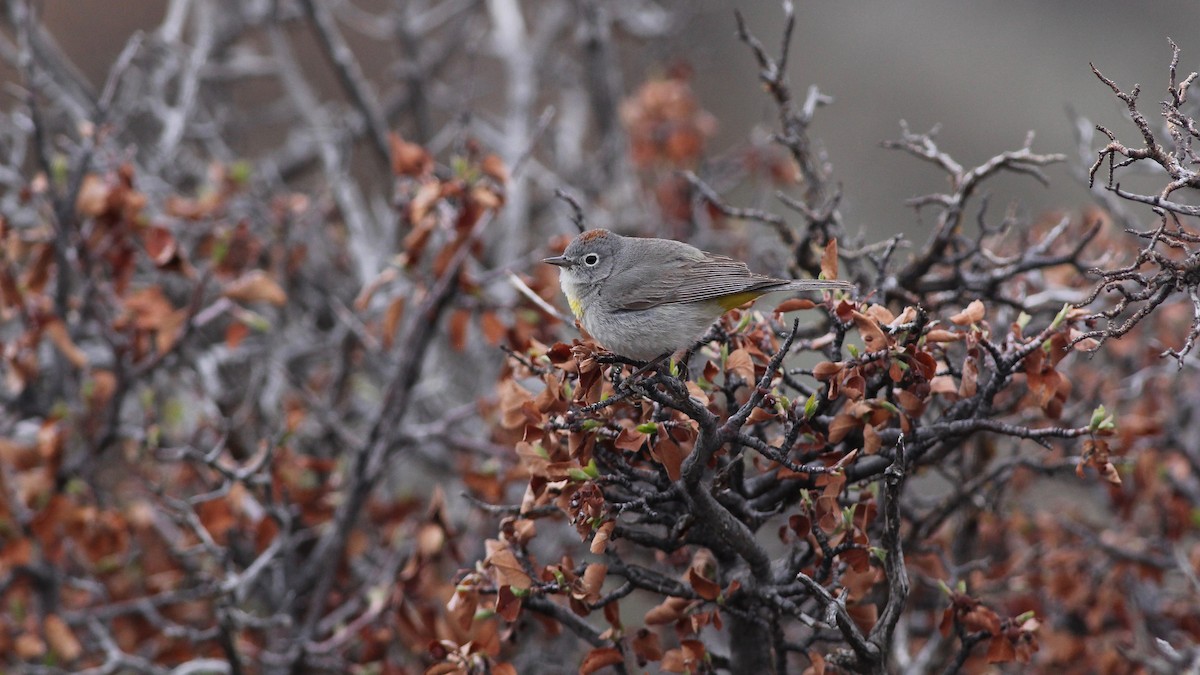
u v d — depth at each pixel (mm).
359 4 25422
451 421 12320
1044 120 24750
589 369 7473
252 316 11914
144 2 23406
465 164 11039
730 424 6918
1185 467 11898
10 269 11234
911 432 7777
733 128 26562
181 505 10781
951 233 9922
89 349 13703
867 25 26531
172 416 13086
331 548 11664
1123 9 25344
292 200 14219
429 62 19969
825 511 7441
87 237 11469
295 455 11914
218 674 11711
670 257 9508
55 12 22938
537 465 7598
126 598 12281
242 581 10516
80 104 16297
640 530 8016
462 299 11664
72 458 12391
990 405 7984
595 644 8258
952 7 26406
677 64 17078
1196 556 11516
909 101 25734
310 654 11039
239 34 20031
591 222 16578
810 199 10734
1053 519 11883
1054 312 10367
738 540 7406
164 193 14641
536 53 19844
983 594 10867
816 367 7559
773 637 7746
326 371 15289
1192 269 6750
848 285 7844
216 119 18281
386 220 15938
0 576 11805
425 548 10273
